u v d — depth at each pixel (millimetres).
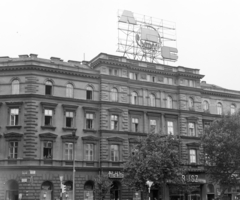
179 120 76938
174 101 77562
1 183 59719
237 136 64938
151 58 81812
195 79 80812
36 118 61906
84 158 65125
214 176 67812
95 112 68062
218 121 68000
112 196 66562
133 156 61312
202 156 67938
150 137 62656
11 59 66938
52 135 62375
